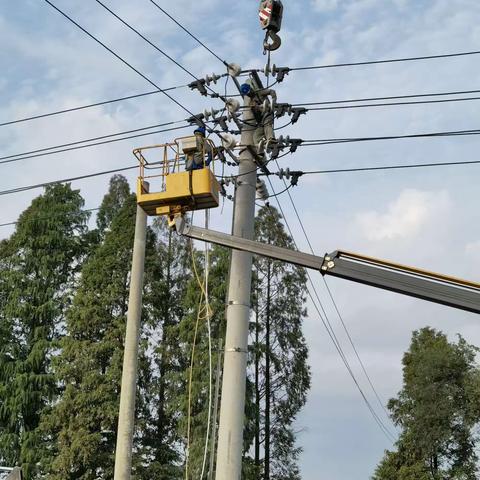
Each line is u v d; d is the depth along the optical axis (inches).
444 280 332.5
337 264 348.5
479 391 1825.8
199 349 1330.0
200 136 469.4
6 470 523.2
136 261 504.1
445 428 1866.4
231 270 479.5
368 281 341.1
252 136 505.4
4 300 1541.6
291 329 1560.0
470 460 1863.9
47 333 1485.0
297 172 543.8
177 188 461.1
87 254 1593.3
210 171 462.0
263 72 517.0
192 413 1305.4
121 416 481.7
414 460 1920.5
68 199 1615.4
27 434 1359.5
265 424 1494.8
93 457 1284.4
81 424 1304.1
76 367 1357.0
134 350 493.7
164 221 1582.2
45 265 1523.1
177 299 1513.3
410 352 2170.3
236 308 472.1
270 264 1585.9
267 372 1526.8
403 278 336.2
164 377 1414.9
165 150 476.4
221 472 451.2
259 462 1456.7
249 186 499.2
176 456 1395.2
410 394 1963.6
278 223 1545.3
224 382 464.8
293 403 1528.1
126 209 1493.6
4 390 1417.3
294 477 1494.8
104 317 1397.6
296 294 1578.5
